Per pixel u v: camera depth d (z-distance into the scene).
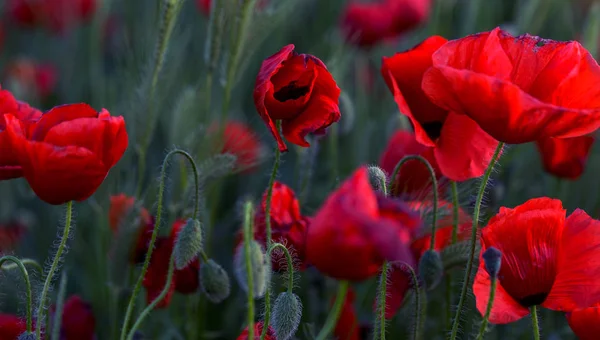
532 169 1.46
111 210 1.19
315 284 1.27
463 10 1.85
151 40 1.25
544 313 1.29
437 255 1.11
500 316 1.06
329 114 1.09
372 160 1.53
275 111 1.09
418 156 1.11
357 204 0.97
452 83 1.05
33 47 2.38
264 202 1.14
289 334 1.08
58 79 2.05
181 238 1.09
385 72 1.11
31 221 1.46
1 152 1.08
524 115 1.04
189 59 1.75
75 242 1.39
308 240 1.00
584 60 1.06
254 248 1.03
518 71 1.08
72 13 2.03
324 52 1.76
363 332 1.22
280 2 1.32
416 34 1.89
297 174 1.33
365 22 1.71
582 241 1.07
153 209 1.21
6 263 1.19
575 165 1.29
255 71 1.73
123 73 1.44
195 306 1.25
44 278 1.13
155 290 1.17
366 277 1.00
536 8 1.44
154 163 1.41
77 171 1.07
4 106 1.11
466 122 1.09
